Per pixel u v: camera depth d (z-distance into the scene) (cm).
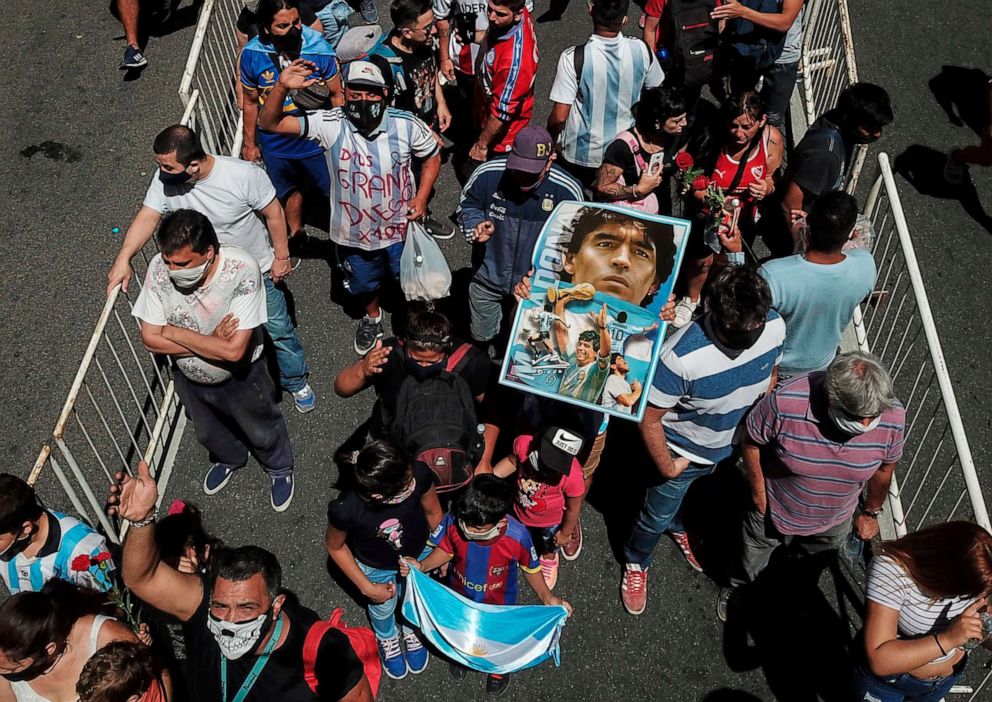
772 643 470
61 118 767
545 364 400
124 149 741
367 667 366
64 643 341
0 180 722
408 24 565
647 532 451
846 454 380
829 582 491
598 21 529
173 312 430
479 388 439
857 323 585
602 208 405
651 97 466
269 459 498
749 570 452
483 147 603
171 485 525
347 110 473
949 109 788
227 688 327
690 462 422
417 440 400
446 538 413
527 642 416
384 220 511
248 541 502
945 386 452
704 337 382
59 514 390
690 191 520
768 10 609
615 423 555
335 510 378
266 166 574
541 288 405
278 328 510
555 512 432
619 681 456
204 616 336
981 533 337
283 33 533
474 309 529
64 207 701
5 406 590
